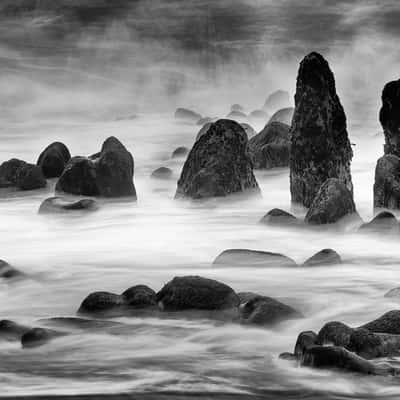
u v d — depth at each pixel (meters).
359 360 12.91
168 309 16.08
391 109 26.23
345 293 17.89
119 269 20.58
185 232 24.72
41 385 12.90
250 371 13.47
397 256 21.19
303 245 22.77
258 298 15.99
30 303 17.66
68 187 28.45
